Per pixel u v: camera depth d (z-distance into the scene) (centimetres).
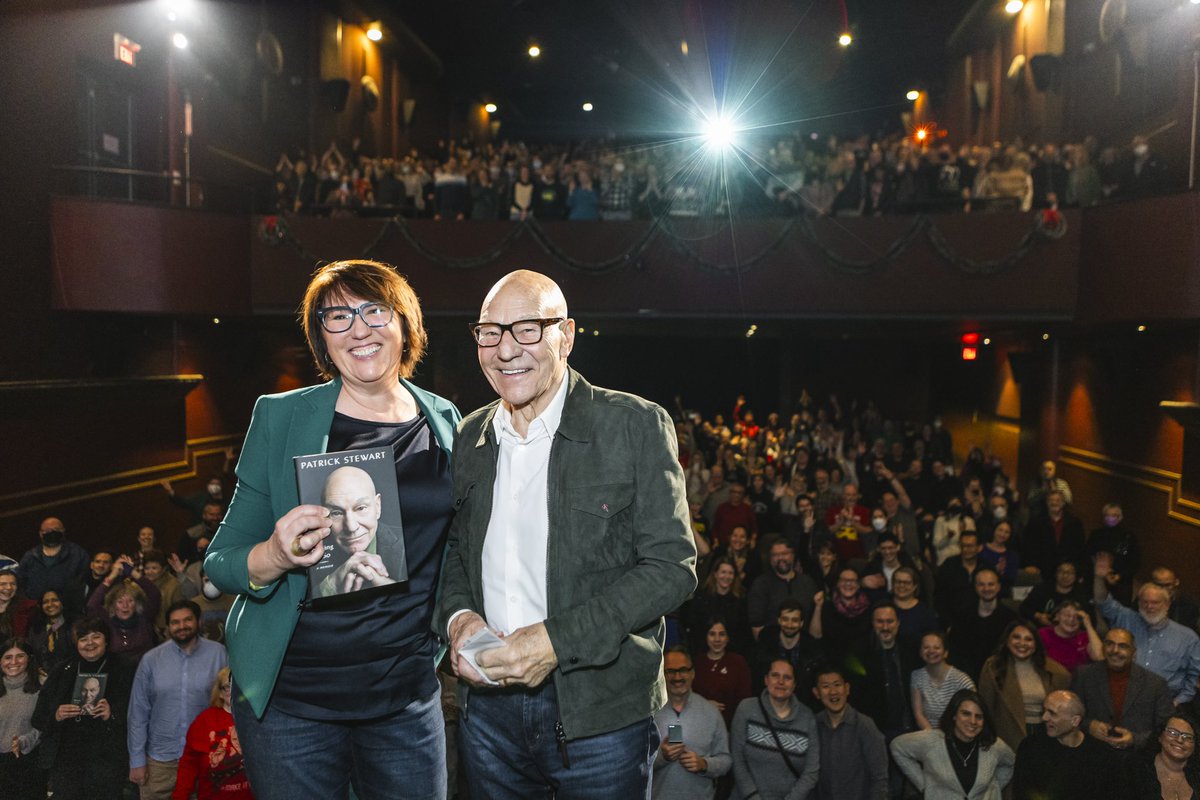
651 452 196
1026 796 496
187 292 1231
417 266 1345
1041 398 1712
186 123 1348
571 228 1335
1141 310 1092
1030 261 1240
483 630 185
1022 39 1870
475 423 216
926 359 2425
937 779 509
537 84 2902
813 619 691
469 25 2386
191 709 545
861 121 2877
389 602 211
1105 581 755
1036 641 572
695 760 525
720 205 1333
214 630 621
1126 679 563
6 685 568
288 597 205
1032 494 1156
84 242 1149
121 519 1220
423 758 220
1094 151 1292
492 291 203
